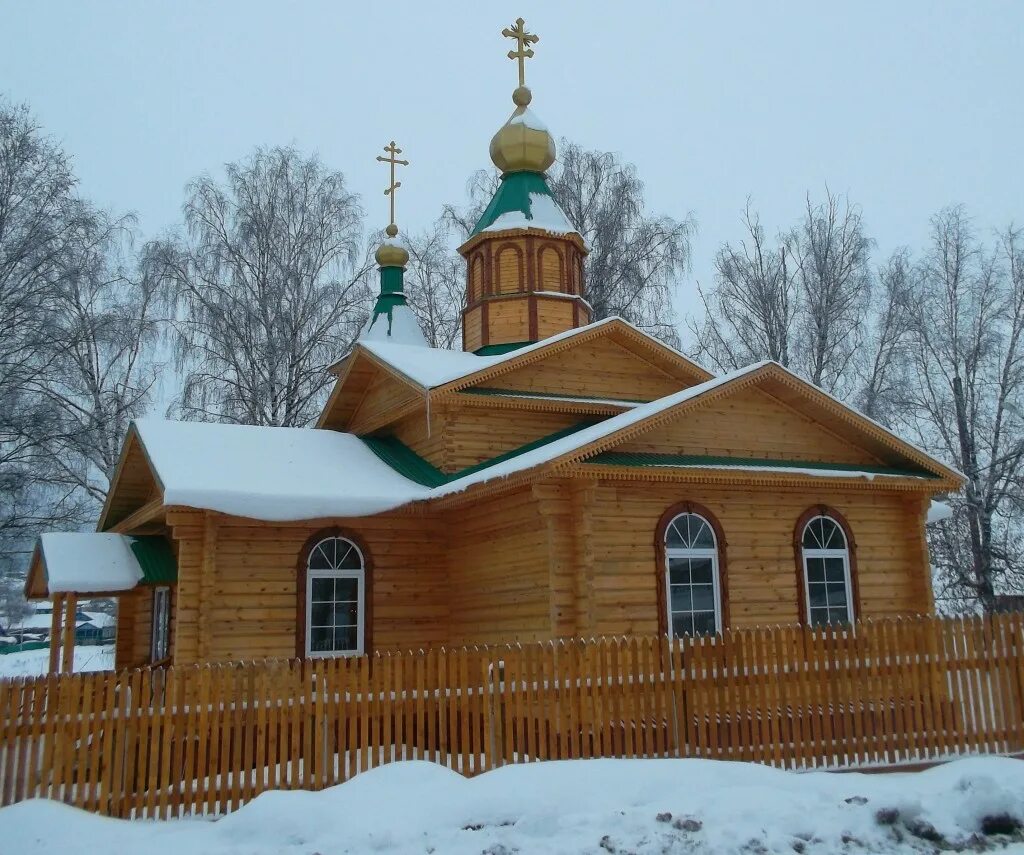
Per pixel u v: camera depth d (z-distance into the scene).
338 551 16.91
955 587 30.56
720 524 15.39
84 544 18.31
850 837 8.05
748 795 8.68
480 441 17.77
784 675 11.38
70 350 27.94
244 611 15.84
